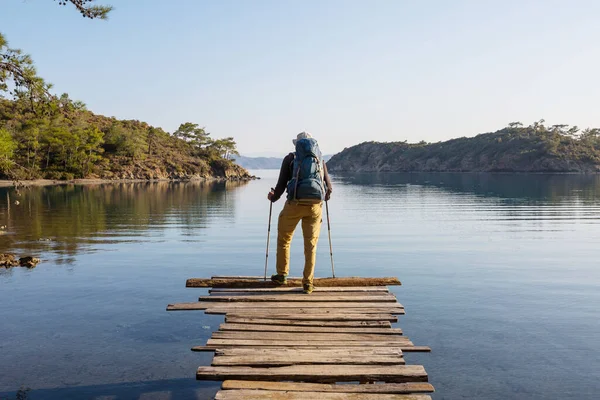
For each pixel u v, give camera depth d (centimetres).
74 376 658
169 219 2956
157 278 1284
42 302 1035
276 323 555
